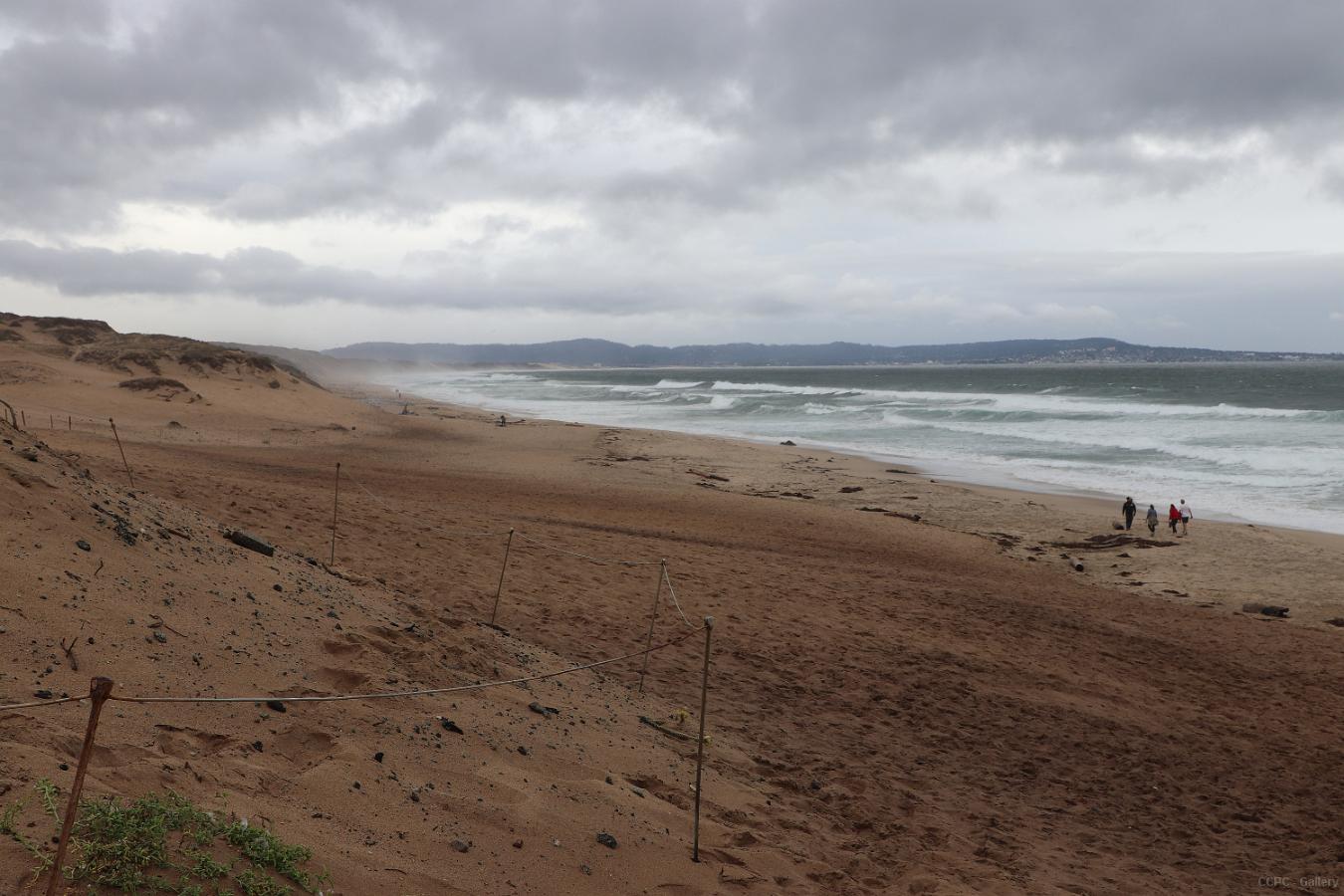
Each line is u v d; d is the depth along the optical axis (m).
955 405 82.25
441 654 7.24
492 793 5.23
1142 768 9.78
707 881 5.18
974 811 7.99
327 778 4.61
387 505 18.12
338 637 6.58
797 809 7.14
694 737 8.27
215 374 57.31
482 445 44.28
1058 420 65.50
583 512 24.27
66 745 3.93
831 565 19.64
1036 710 11.25
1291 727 11.73
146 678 4.83
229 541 8.07
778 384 151.75
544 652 9.77
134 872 3.25
